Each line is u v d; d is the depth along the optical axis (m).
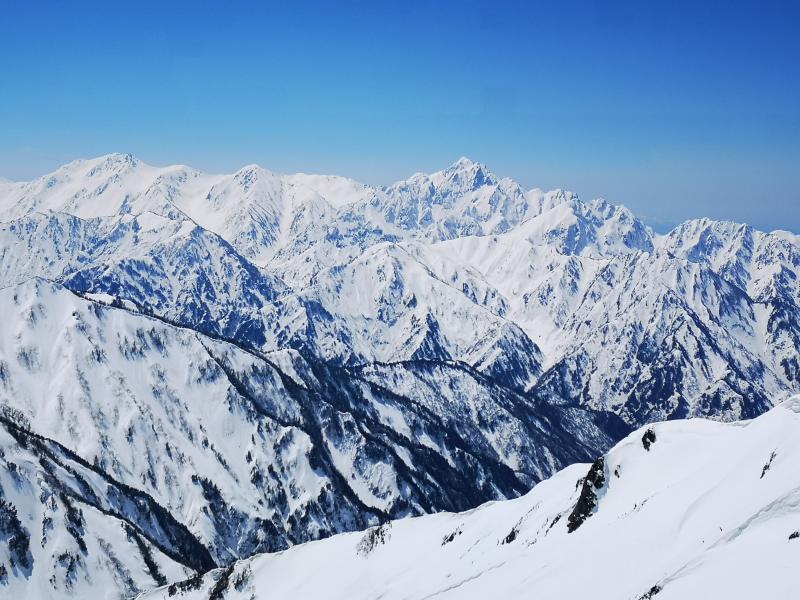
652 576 60.06
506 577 84.06
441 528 138.50
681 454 91.12
